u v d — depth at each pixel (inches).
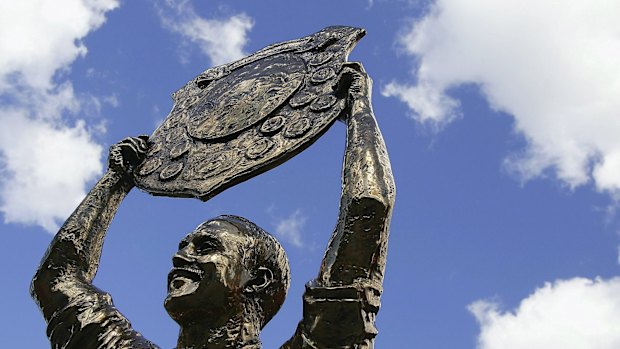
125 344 311.1
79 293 325.1
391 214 284.8
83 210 348.5
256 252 309.0
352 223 280.4
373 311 279.0
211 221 313.1
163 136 374.0
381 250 282.5
